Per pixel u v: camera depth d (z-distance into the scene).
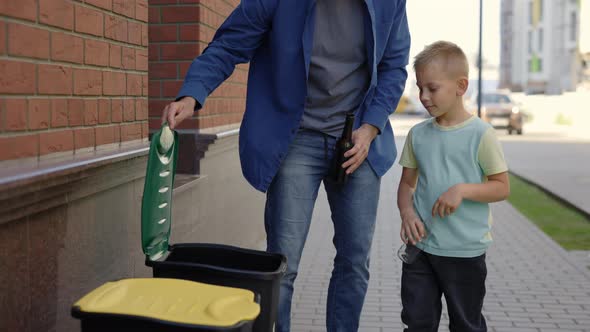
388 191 10.95
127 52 3.01
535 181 11.77
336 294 3.18
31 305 2.14
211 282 2.11
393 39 3.03
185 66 4.64
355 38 2.90
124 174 2.79
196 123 4.55
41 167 2.11
